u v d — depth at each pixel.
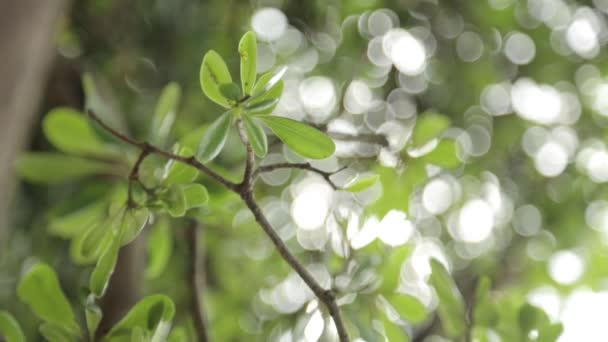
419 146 1.23
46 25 1.61
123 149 1.27
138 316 1.07
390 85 2.55
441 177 2.37
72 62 2.07
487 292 1.22
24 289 1.08
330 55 2.57
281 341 1.30
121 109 2.07
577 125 2.94
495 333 1.21
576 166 2.94
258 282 2.32
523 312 1.21
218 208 1.18
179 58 2.31
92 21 2.32
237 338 2.31
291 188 2.18
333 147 1.00
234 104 0.99
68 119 1.29
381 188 1.23
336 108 2.22
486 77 2.79
